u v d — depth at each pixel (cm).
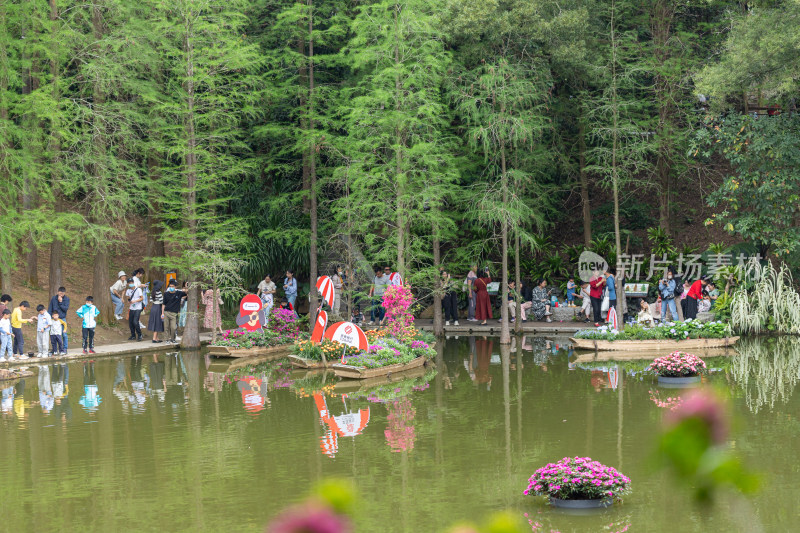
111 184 2384
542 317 2964
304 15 2678
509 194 2544
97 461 1142
